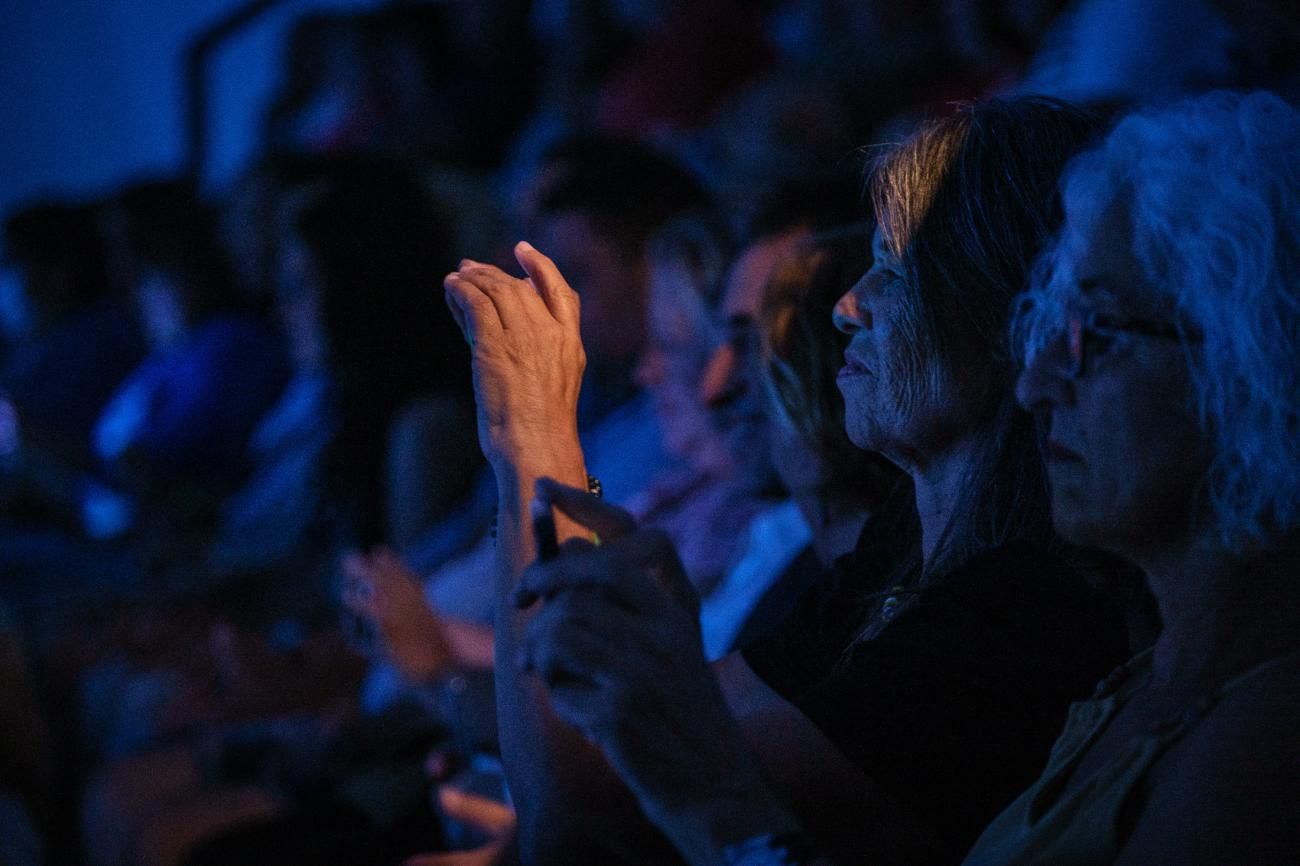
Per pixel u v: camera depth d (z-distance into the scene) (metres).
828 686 2.88
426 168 8.77
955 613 2.86
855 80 8.95
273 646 6.78
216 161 16.33
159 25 16.58
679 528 5.80
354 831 5.73
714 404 4.98
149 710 7.39
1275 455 2.11
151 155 16.83
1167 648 2.33
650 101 10.57
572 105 11.40
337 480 7.90
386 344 7.82
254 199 9.88
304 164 9.23
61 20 17.06
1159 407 2.16
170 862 5.99
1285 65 5.94
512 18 12.61
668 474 6.13
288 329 8.31
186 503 9.58
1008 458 3.00
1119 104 5.41
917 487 3.18
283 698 6.58
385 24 13.12
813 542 4.40
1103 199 2.25
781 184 5.18
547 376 3.01
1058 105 3.07
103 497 10.88
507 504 2.89
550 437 2.96
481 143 12.29
